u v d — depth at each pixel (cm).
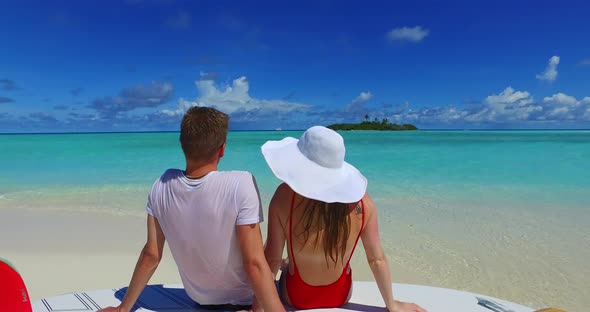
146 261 215
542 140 3812
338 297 241
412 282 453
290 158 216
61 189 1005
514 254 534
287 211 216
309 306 241
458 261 511
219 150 206
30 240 571
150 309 248
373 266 226
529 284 447
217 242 208
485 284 448
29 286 418
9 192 968
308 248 220
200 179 203
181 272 232
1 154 2122
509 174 1259
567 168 1402
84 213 742
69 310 250
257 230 205
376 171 1352
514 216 726
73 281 433
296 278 236
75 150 2441
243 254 203
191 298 244
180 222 207
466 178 1185
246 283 230
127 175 1262
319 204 209
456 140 3903
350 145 2997
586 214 738
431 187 1033
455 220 699
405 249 554
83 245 550
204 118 198
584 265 495
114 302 260
